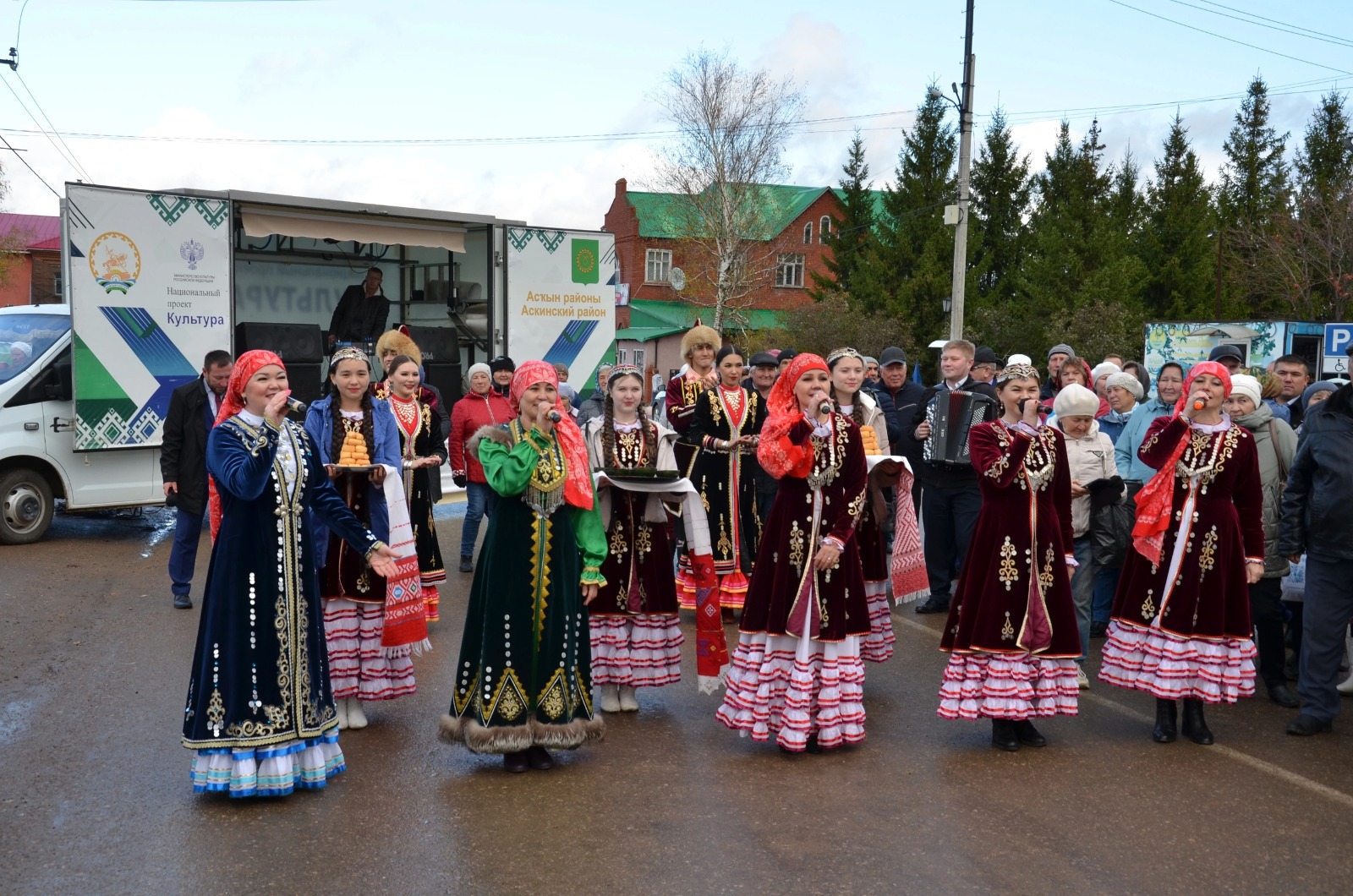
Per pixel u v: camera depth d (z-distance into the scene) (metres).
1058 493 5.38
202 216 10.59
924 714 5.90
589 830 4.27
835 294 38.28
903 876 3.93
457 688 4.93
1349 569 5.52
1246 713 6.04
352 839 4.14
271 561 4.41
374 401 5.72
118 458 10.48
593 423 6.11
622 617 5.82
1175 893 3.83
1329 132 44.66
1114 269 36.84
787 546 5.16
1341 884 3.92
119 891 3.71
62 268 10.91
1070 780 4.92
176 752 5.07
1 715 5.57
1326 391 7.86
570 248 13.35
